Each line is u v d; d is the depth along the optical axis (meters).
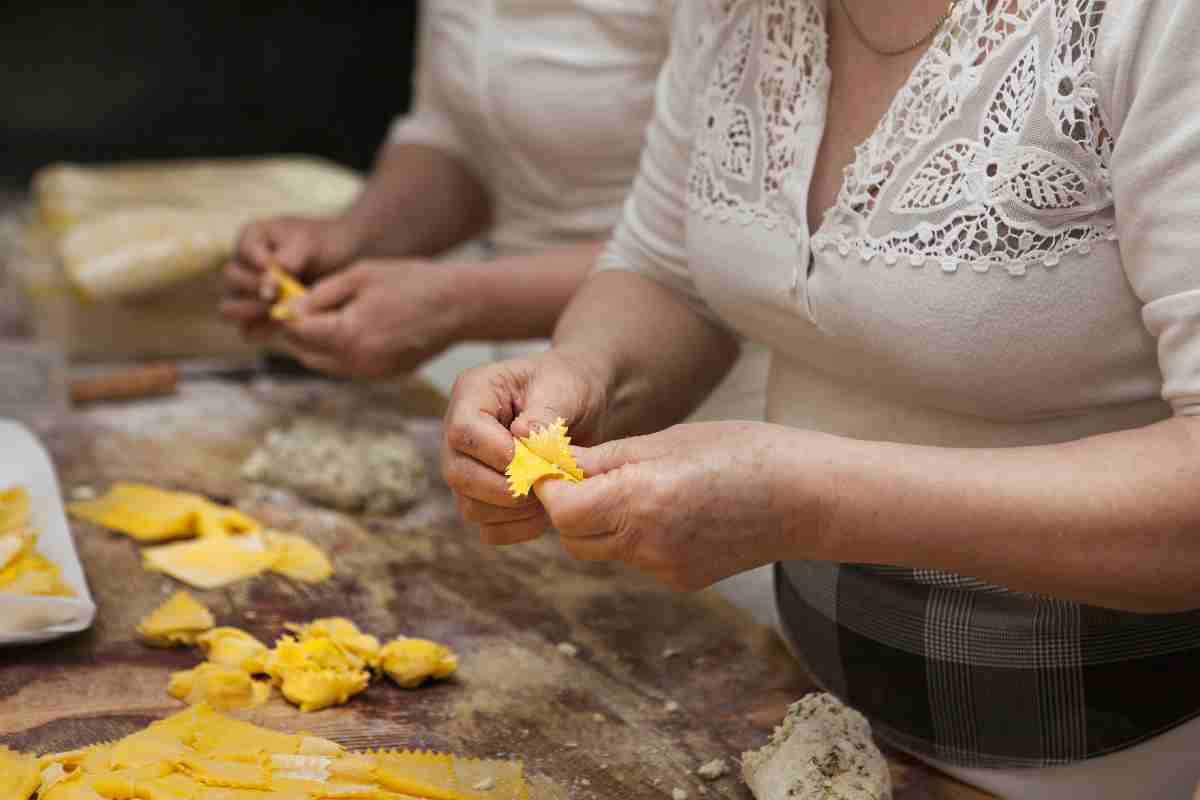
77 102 3.01
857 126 0.96
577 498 0.85
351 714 1.04
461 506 1.00
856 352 0.97
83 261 2.06
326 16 3.05
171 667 1.11
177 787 0.91
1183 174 0.77
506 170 1.80
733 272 1.05
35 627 1.10
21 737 0.98
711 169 1.06
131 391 1.80
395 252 1.80
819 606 1.08
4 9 2.90
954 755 1.01
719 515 0.84
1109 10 0.80
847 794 0.90
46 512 1.29
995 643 0.97
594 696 1.09
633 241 1.24
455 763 0.97
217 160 3.10
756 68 1.04
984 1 0.86
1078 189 0.84
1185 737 0.97
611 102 1.64
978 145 0.86
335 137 3.15
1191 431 0.78
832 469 0.83
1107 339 0.87
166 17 2.98
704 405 1.53
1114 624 0.95
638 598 1.28
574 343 1.15
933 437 0.99
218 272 2.08
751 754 0.95
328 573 1.30
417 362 1.57
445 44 1.75
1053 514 0.79
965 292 0.88
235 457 1.61
